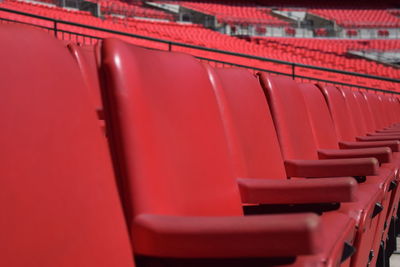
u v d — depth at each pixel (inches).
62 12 529.0
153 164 31.2
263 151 60.1
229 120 52.3
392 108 231.5
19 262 18.7
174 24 673.0
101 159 24.8
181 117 38.2
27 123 20.5
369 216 53.7
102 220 23.6
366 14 829.2
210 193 39.4
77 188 22.4
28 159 20.1
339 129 107.7
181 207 34.0
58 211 21.0
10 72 20.6
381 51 712.4
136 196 29.6
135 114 30.3
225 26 740.7
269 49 650.2
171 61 40.7
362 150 80.4
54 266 20.2
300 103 78.4
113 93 30.0
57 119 22.3
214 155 42.1
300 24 808.3
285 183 47.9
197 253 27.5
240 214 43.8
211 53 505.7
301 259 30.9
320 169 63.8
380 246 71.6
